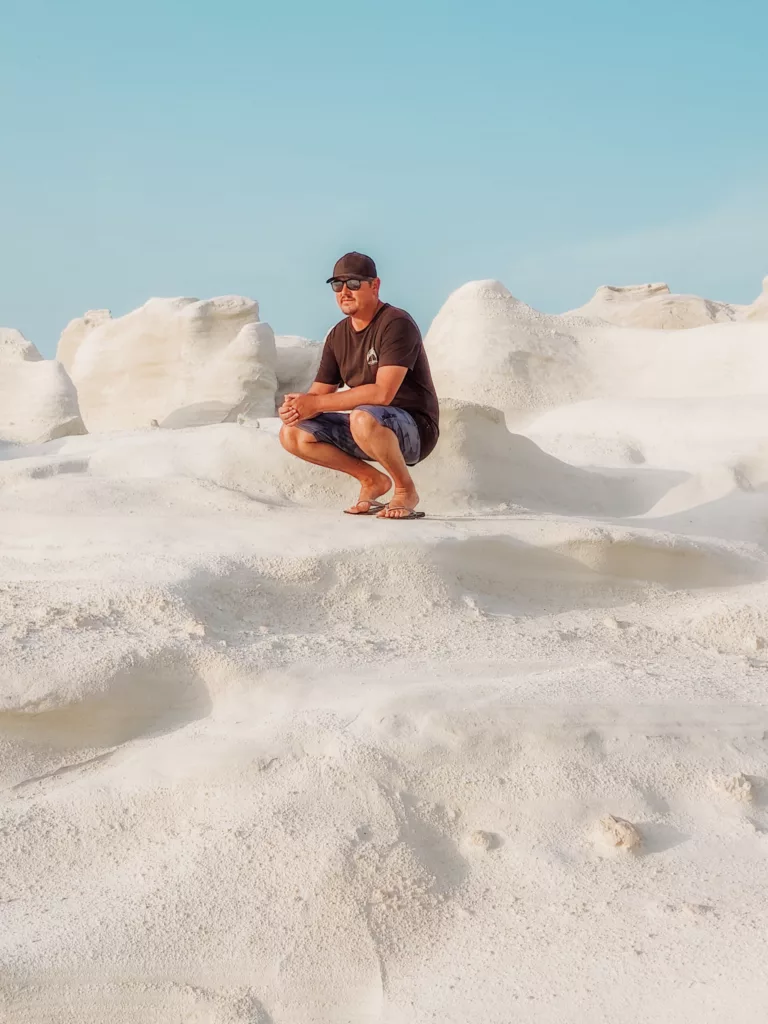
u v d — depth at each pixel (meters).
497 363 13.43
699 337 12.96
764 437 8.13
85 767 3.02
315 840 2.51
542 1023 2.00
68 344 26.62
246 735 2.94
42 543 4.62
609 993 2.06
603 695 3.14
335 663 3.55
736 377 12.20
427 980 2.17
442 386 13.69
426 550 4.37
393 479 5.03
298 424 5.09
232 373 20.44
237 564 4.16
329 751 2.82
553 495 6.68
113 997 2.13
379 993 2.15
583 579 4.76
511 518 5.27
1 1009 2.09
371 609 4.16
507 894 2.42
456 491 6.11
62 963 2.18
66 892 2.46
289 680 3.35
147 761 2.90
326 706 3.13
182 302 22.41
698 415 9.27
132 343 22.27
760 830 2.64
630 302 23.16
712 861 2.51
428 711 2.95
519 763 2.84
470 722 2.91
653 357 13.20
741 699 3.23
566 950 2.20
